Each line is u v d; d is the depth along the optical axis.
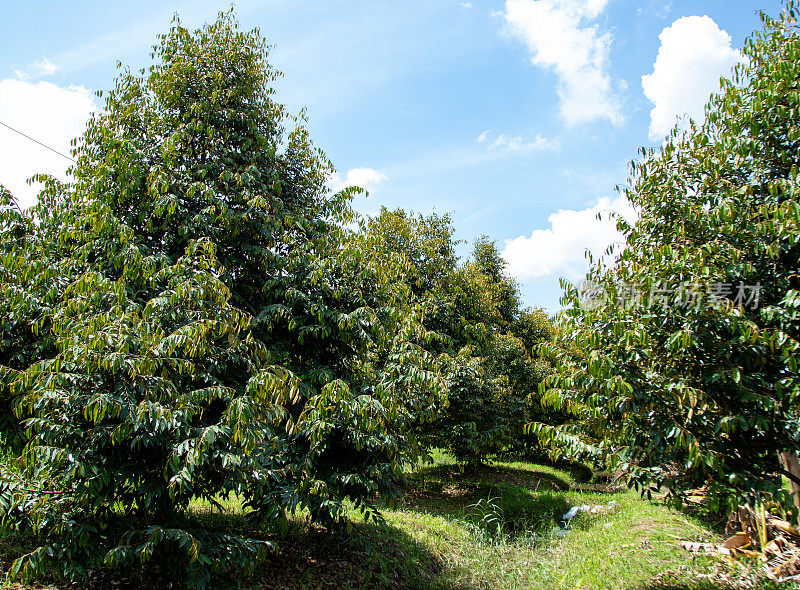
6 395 5.16
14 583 4.13
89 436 4.14
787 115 4.73
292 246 6.42
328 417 5.43
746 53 5.34
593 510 10.33
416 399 6.59
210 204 5.76
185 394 4.22
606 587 5.58
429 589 5.78
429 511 9.61
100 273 4.70
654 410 4.68
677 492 4.82
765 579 4.97
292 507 4.95
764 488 4.16
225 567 4.95
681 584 5.23
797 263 4.59
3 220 5.67
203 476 4.51
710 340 4.56
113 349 4.11
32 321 5.10
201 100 6.40
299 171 7.17
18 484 4.10
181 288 4.51
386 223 12.07
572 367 5.18
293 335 6.36
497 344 14.34
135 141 5.84
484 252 20.50
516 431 14.15
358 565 5.91
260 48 7.32
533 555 7.43
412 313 6.61
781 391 4.36
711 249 4.70
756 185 4.91
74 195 5.63
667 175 5.61
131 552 4.04
